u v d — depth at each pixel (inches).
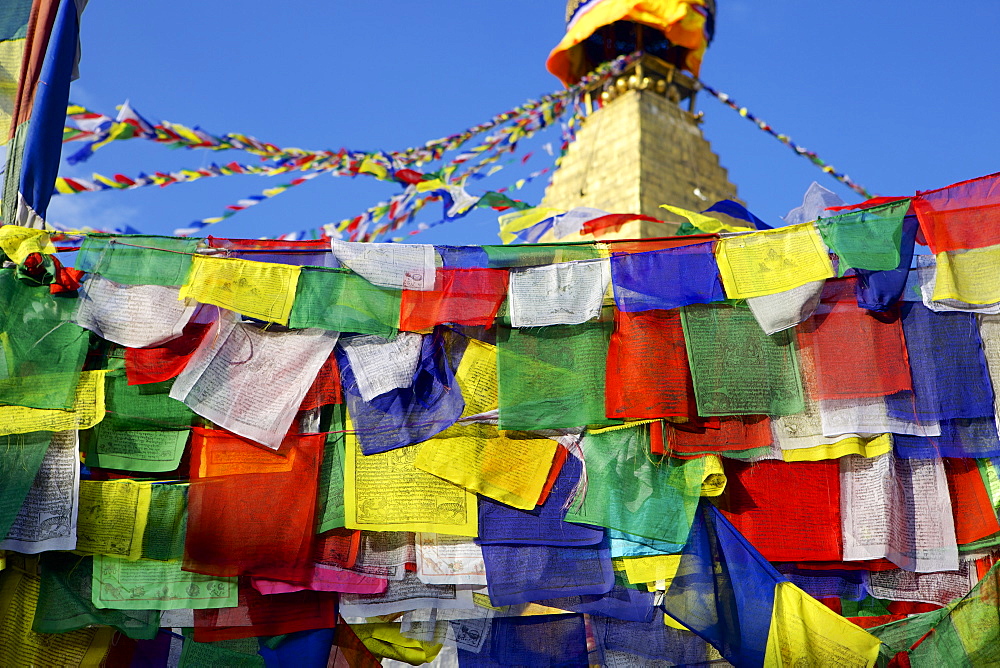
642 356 287.1
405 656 288.7
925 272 289.6
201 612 276.2
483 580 278.2
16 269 275.3
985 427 289.1
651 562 283.7
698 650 288.5
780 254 287.6
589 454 288.5
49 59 308.3
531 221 397.7
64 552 272.8
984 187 284.4
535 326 287.9
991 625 266.4
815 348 290.8
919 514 284.7
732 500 290.4
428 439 278.7
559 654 287.1
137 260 280.5
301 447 280.4
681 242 292.0
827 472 293.9
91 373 276.4
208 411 273.4
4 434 267.7
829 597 293.9
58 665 271.3
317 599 279.6
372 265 285.7
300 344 284.0
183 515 274.8
